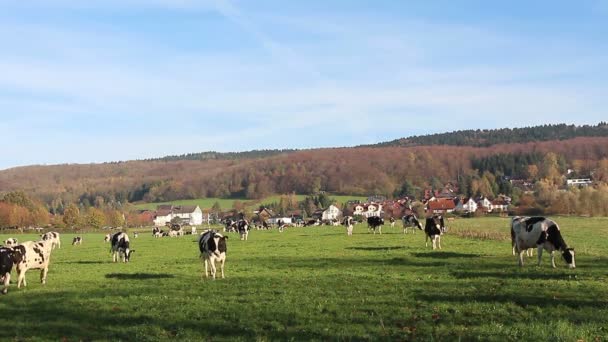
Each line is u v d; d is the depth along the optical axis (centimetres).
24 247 2492
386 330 1480
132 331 1574
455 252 3550
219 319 1677
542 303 1744
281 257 3678
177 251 4847
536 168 19175
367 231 6906
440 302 1803
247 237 6631
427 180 19462
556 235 2630
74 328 1638
